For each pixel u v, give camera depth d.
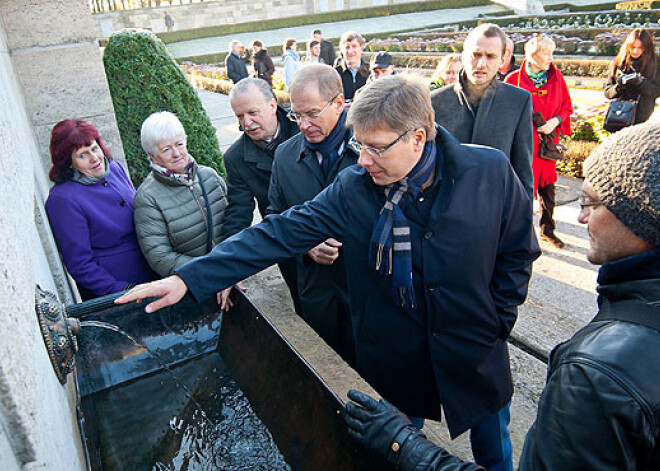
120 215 2.61
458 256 1.73
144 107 4.45
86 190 2.51
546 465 0.95
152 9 30.69
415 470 1.27
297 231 1.85
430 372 1.95
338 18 33.34
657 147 0.95
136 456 1.88
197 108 4.72
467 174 1.71
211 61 25.62
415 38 20.75
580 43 13.94
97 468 1.80
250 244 1.84
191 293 1.80
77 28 3.78
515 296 1.94
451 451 2.41
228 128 9.44
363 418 1.42
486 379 1.92
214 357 2.41
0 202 1.23
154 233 2.56
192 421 2.04
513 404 2.71
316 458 1.66
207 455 1.88
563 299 3.72
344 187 1.84
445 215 1.69
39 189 2.72
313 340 2.65
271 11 33.91
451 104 3.11
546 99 4.14
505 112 2.93
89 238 2.52
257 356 2.14
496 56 2.85
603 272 1.06
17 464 0.90
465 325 1.83
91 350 2.17
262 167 2.78
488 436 2.05
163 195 2.56
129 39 4.37
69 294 2.83
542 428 0.98
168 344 2.33
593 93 9.24
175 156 2.53
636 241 1.00
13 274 1.15
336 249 2.28
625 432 0.87
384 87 1.53
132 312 2.24
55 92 3.86
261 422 1.97
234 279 1.84
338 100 2.25
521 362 3.03
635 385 0.86
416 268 1.78
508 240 1.89
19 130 2.41
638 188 0.94
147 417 2.06
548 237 4.52
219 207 2.78
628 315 0.96
